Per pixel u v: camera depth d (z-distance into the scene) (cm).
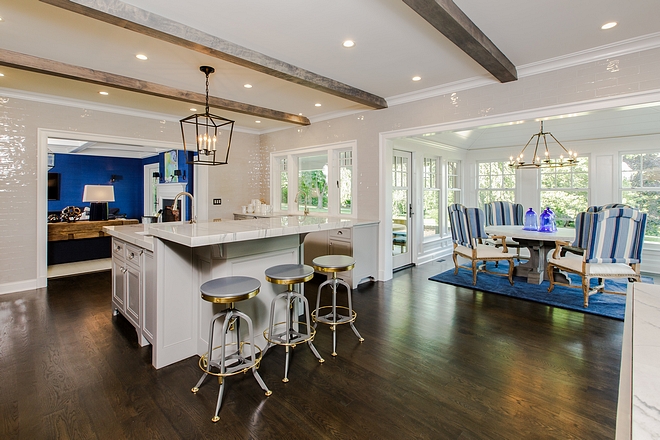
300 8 230
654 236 514
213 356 239
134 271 273
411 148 558
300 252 295
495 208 593
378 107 445
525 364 239
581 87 309
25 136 414
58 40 275
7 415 184
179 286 243
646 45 277
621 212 346
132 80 361
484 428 175
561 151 591
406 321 321
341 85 380
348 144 503
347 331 299
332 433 173
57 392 206
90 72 334
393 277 493
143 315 260
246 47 288
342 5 228
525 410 189
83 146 796
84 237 581
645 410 54
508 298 390
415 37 274
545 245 466
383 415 186
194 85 386
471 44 258
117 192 986
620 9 232
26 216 418
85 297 387
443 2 212
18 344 268
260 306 262
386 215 470
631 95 286
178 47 288
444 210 658
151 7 226
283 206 642
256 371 213
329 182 537
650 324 89
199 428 176
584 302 359
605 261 356
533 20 246
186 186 719
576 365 238
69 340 276
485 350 261
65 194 904
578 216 397
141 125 503
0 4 224
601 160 548
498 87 357
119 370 231
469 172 705
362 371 232
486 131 629
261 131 650
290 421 181
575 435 169
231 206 620
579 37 273
